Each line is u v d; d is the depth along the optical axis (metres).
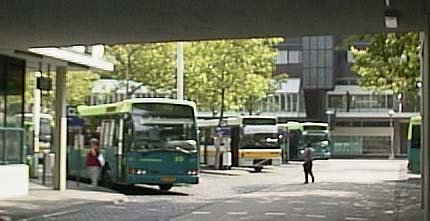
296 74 85.56
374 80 35.03
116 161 32.09
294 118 84.69
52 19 18.30
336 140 87.50
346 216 22.28
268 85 55.88
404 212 23.67
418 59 30.47
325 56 84.81
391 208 25.12
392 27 19.23
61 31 20.38
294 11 17.03
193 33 20.73
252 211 23.80
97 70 31.23
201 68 51.66
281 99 84.69
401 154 86.69
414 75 31.67
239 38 21.88
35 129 38.44
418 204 26.70
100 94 57.88
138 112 30.98
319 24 19.12
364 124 87.50
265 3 16.02
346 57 86.69
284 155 63.75
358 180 42.53
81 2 15.95
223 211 23.77
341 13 17.36
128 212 23.36
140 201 27.83
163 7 16.50
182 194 31.69
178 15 17.61
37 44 23.28
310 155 39.59
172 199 28.89
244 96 53.41
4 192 26.31
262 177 45.31
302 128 67.31
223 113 57.28
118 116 32.22
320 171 53.66
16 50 24.98
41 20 18.44
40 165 39.44
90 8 16.67
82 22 18.77
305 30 20.22
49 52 26.25
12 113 26.78
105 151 33.44
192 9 16.77
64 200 26.23
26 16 17.81
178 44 42.22
